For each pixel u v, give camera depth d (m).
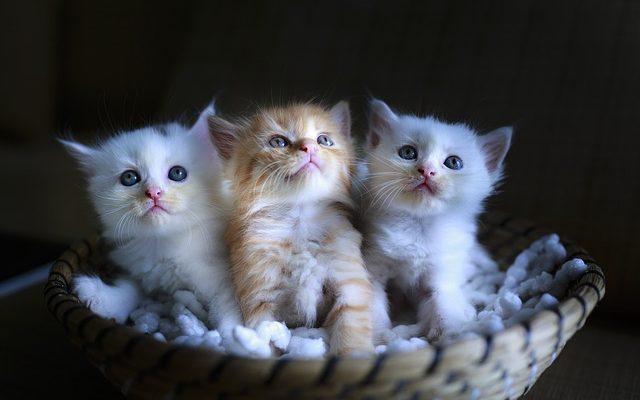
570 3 0.68
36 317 0.60
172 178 0.53
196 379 0.40
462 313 0.51
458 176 0.53
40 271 0.67
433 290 0.54
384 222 0.54
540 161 0.65
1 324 0.58
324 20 0.76
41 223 0.91
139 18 0.95
